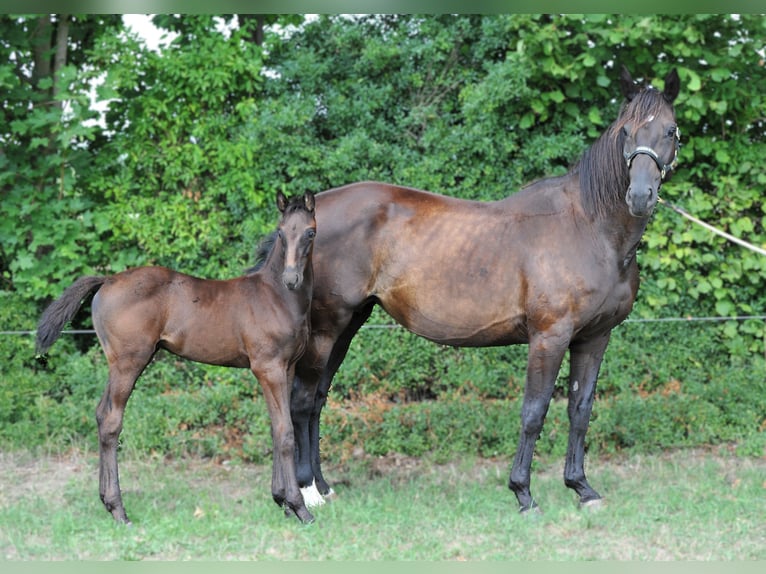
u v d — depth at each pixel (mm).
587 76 9031
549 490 6793
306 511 5891
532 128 9336
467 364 8867
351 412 8109
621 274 6043
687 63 8898
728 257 9000
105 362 8672
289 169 9000
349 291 6434
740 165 9000
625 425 7973
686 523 5984
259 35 9453
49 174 9094
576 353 6375
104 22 9250
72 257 8797
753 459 7730
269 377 5855
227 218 9242
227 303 5898
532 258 6035
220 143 9062
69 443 8055
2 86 8758
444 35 9305
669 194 9094
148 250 9172
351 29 9289
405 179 9094
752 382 8500
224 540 5570
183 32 9266
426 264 6262
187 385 8945
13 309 8820
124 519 5824
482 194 9188
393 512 6195
